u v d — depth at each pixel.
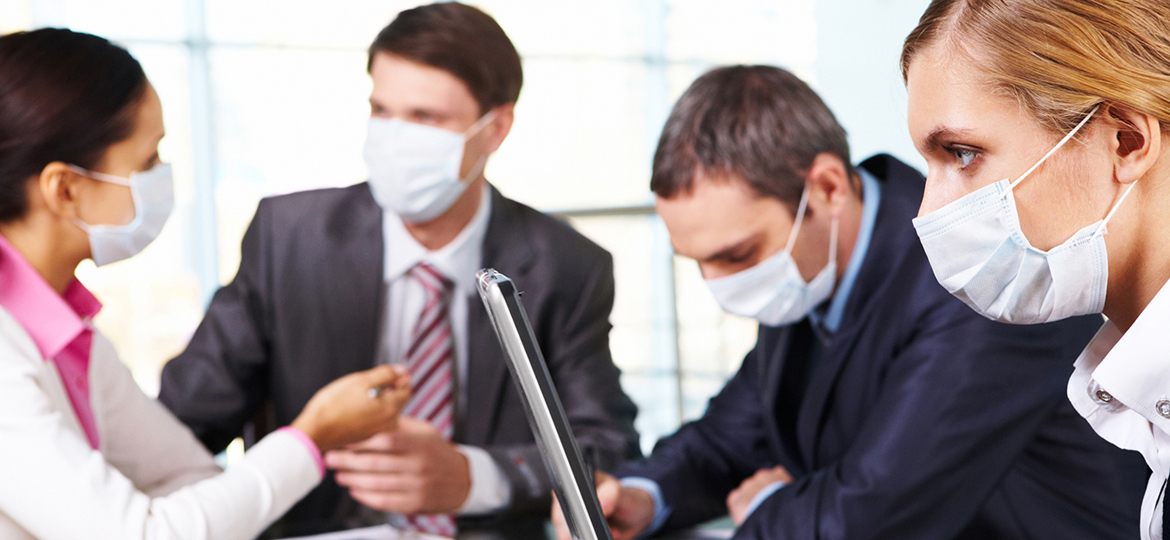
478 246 1.73
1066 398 1.11
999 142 0.62
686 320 3.60
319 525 1.49
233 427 1.68
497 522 1.48
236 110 3.34
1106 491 1.14
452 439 1.69
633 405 1.76
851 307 1.23
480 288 0.57
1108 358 0.62
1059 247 0.62
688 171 1.23
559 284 1.74
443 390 1.70
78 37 1.00
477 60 1.65
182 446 1.28
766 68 1.28
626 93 4.18
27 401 0.89
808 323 1.37
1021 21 0.60
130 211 1.04
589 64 4.12
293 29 3.35
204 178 3.32
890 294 1.19
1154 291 0.61
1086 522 1.15
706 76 1.28
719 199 1.22
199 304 3.36
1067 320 1.12
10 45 0.97
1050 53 0.58
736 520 1.40
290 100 3.38
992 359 1.07
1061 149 0.61
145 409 1.24
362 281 1.70
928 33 0.65
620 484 1.42
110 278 3.25
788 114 1.22
